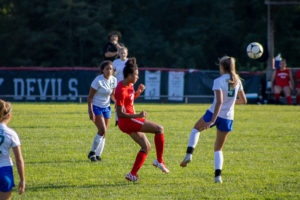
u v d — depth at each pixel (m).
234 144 33.19
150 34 149.00
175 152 30.12
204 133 38.16
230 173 24.53
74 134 36.56
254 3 147.88
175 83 67.88
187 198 19.84
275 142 34.16
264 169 25.56
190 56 141.50
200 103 68.12
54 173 24.23
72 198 19.75
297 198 19.97
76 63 153.62
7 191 15.80
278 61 67.00
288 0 74.25
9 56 154.12
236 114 52.16
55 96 67.31
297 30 149.00
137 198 19.78
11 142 15.79
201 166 26.23
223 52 145.75
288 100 66.25
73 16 147.12
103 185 22.03
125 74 22.06
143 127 22.33
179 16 156.50
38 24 156.88
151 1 154.50
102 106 28.00
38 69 66.88
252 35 141.25
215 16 150.75
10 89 66.81
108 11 149.38
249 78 68.19
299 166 26.39
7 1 161.12
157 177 23.67
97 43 147.62
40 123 42.16
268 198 19.95
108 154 29.44
